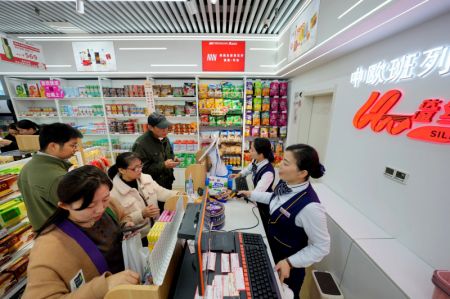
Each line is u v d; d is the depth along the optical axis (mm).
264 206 1888
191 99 3922
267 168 1815
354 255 1398
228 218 1494
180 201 1113
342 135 2098
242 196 1721
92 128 3930
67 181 701
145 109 3850
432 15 1140
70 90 3707
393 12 1134
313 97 3178
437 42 1149
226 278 897
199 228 747
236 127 4199
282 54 3119
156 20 3012
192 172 2143
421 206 1233
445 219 1103
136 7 2566
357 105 1864
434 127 1146
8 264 1426
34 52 2738
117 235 998
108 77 3852
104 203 789
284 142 4105
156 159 2264
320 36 1836
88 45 3438
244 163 4043
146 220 1402
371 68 1685
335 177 2227
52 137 1254
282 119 3873
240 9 2592
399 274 1121
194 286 863
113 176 1574
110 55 3486
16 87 3674
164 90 3770
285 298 897
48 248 696
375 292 1201
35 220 1271
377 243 1377
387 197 1504
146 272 816
